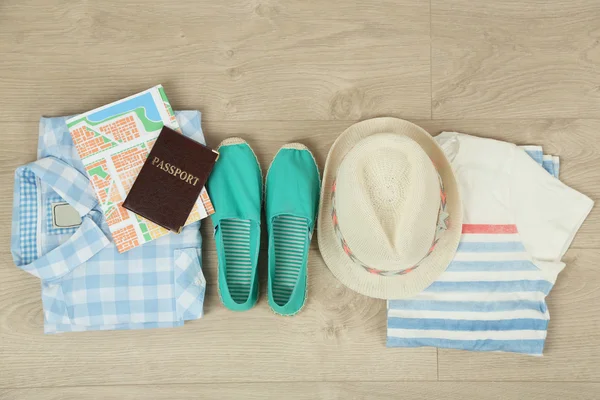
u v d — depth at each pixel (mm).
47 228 1154
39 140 1169
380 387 1197
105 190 1136
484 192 1164
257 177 1186
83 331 1188
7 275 1194
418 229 967
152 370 1191
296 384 1195
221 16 1240
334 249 1143
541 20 1238
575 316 1198
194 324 1197
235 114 1231
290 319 1202
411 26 1237
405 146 987
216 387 1193
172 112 1167
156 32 1236
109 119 1153
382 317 1202
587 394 1191
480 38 1244
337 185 1028
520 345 1146
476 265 1151
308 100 1236
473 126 1239
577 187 1228
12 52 1225
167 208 1126
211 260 1207
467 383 1196
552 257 1156
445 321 1151
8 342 1188
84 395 1186
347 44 1245
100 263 1142
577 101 1241
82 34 1232
